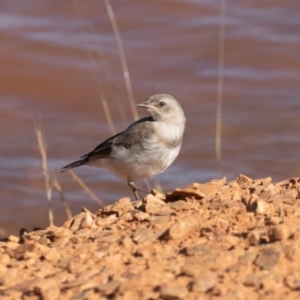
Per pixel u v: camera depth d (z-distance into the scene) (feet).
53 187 88.33
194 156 94.43
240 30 123.75
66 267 32.89
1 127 102.68
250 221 35.96
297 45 119.34
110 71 114.11
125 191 87.35
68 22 124.98
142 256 32.83
